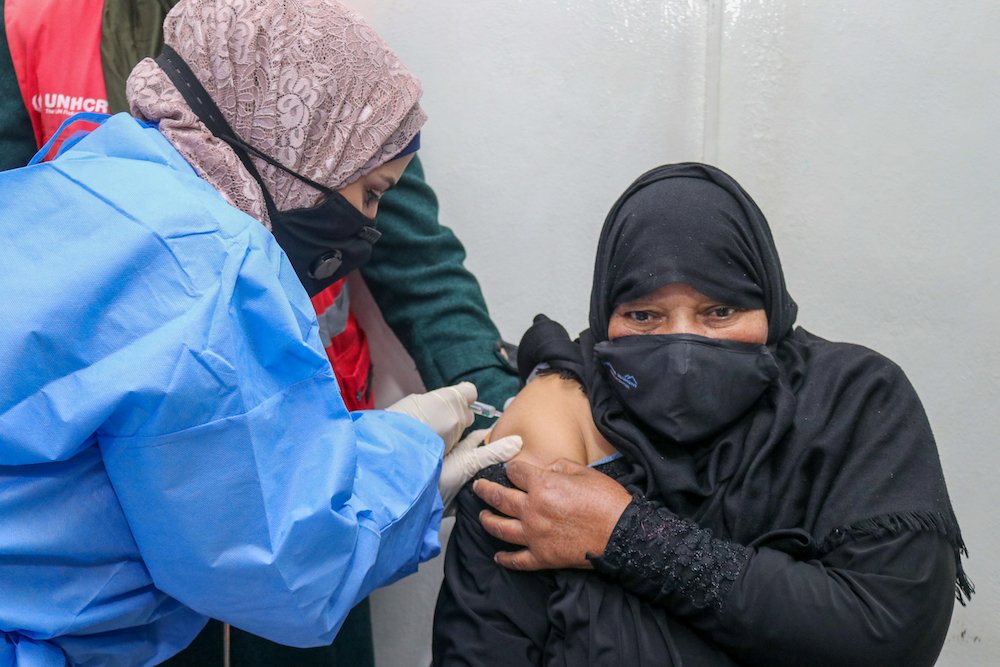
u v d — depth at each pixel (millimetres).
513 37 1834
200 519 891
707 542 1099
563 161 1857
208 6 1168
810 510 1142
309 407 995
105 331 871
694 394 1140
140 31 1514
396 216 1737
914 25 1680
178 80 1156
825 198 1761
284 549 930
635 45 1792
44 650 892
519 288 1921
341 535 993
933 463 1128
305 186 1199
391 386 1995
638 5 1778
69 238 896
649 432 1226
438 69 1872
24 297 853
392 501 1133
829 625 1040
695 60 1775
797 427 1164
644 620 1119
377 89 1224
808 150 1753
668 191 1201
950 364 1749
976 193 1699
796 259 1790
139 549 940
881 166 1729
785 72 1736
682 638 1115
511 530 1169
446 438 1478
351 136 1208
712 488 1172
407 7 1860
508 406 1391
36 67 1493
